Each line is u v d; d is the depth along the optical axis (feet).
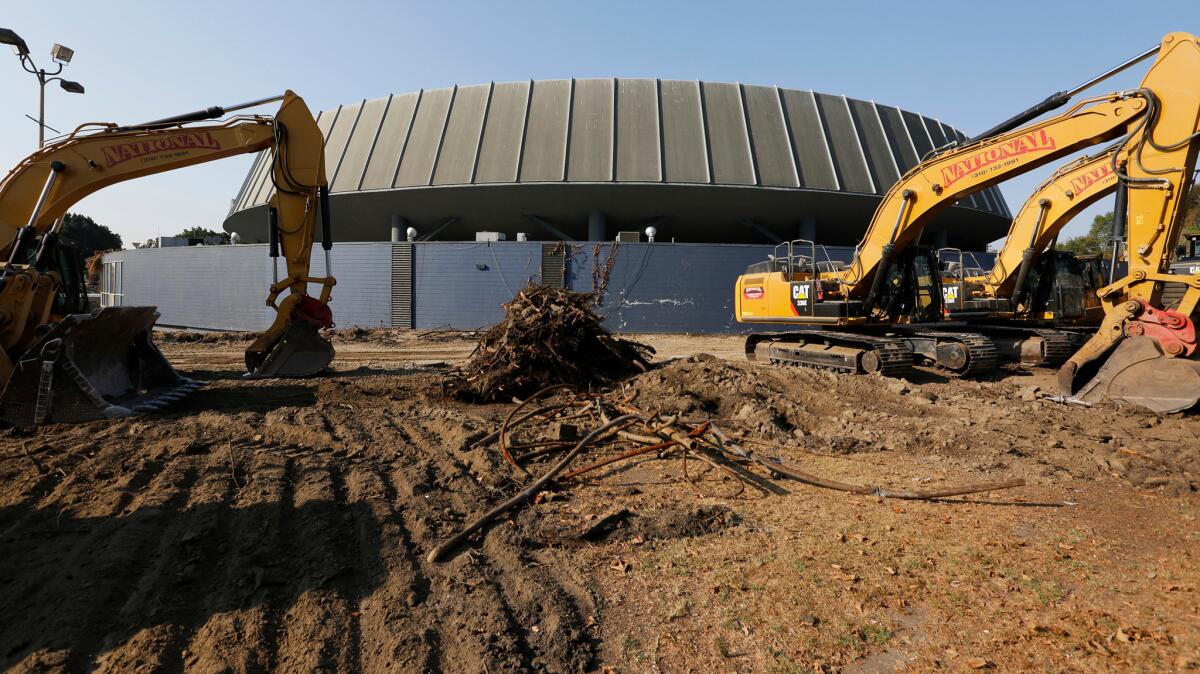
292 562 14.08
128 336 32.78
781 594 12.90
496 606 12.30
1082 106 32.24
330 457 22.33
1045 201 46.96
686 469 21.24
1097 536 15.58
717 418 29.27
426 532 15.71
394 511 17.19
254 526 15.93
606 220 106.93
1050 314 50.06
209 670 10.19
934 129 121.19
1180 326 28.48
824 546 15.10
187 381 36.58
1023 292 51.19
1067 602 12.43
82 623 11.57
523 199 100.27
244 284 98.43
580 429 26.32
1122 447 23.47
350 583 13.32
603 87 104.37
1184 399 27.58
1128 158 30.22
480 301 89.61
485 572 13.85
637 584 13.48
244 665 10.34
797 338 49.70
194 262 103.24
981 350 41.14
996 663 10.59
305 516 16.56
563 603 12.55
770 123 103.45
